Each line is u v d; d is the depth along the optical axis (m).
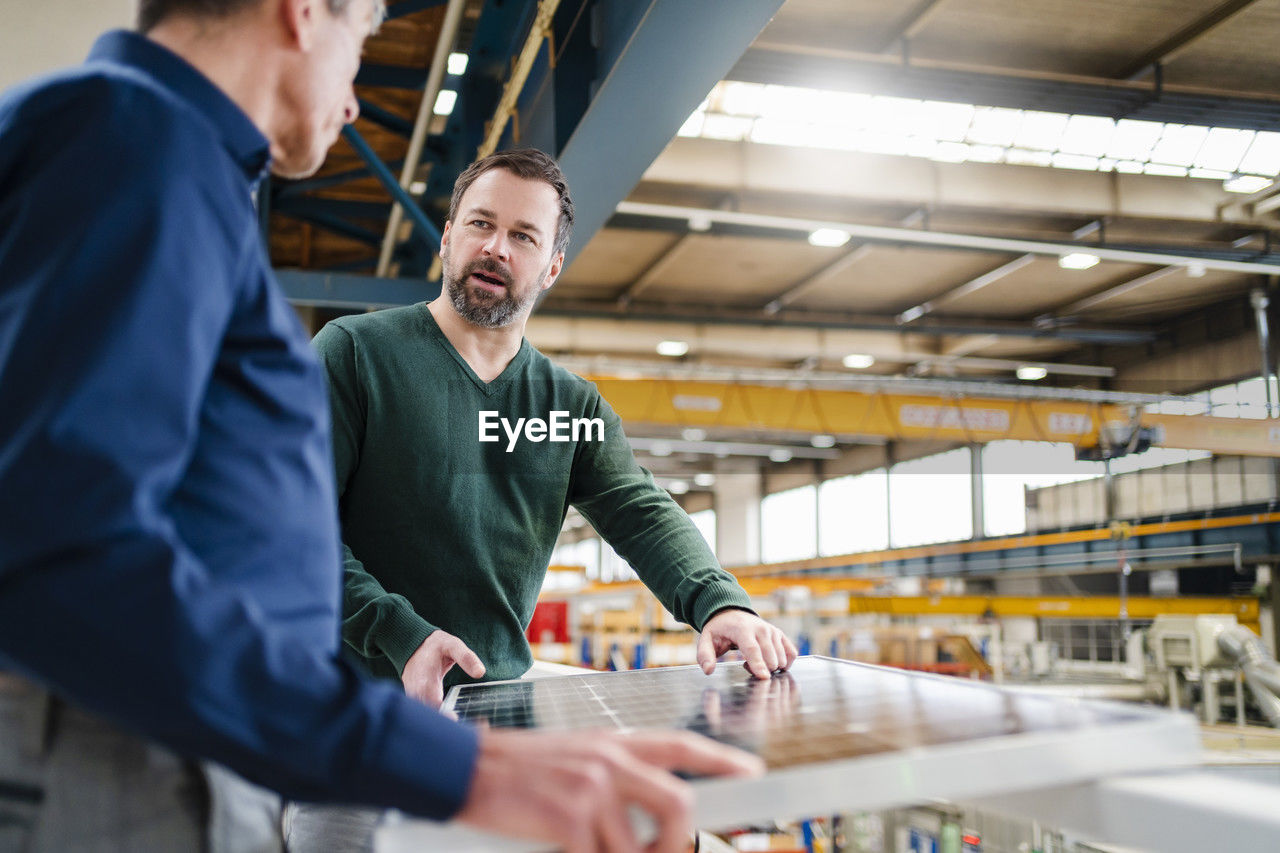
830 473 23.25
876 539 21.42
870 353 14.89
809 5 7.64
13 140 0.47
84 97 0.47
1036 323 15.02
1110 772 0.50
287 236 9.28
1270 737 6.53
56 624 0.39
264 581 0.52
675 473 25.42
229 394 0.53
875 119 8.77
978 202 9.45
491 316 1.23
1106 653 14.26
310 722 0.41
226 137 0.54
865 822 4.38
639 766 0.43
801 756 0.49
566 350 13.73
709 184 8.91
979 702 0.66
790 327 14.48
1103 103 8.27
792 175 9.09
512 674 1.27
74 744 0.50
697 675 0.95
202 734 0.41
